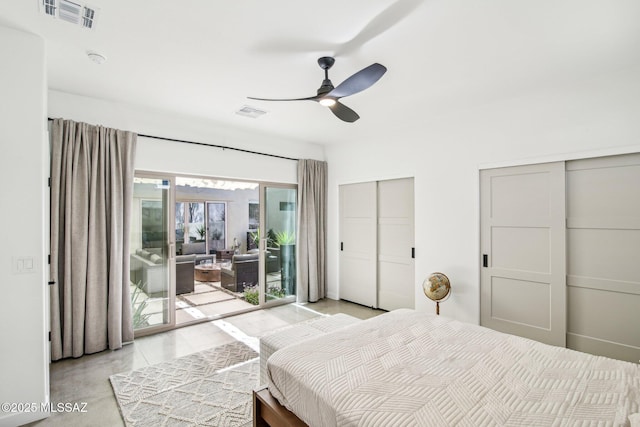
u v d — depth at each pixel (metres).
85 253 2.96
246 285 5.54
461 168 3.54
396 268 4.30
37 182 2.04
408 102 3.28
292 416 1.65
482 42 2.14
